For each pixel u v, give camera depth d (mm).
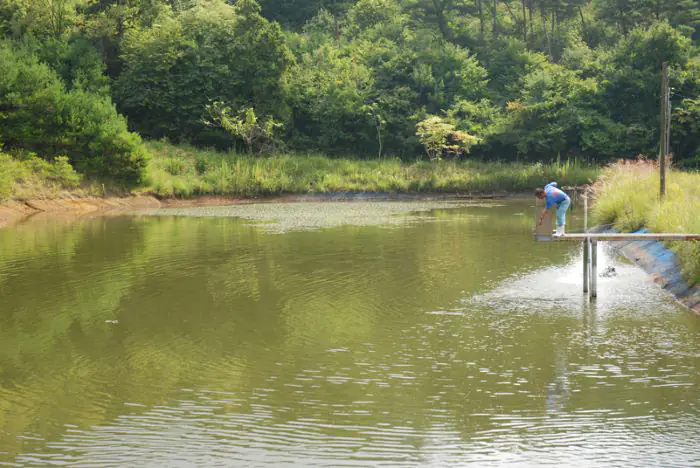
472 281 17266
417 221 32156
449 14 80812
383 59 63906
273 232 27766
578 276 17828
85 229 29219
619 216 24234
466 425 8586
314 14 87312
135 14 59875
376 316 13883
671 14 76750
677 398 9336
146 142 51500
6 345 12148
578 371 10461
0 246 23734
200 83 56031
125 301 15344
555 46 80562
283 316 13945
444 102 60938
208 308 14656
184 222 32219
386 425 8617
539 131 57688
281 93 57500
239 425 8664
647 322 13219
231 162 49688
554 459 7680
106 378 10422
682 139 56000
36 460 7777
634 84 57812
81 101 44906
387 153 59312
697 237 14641
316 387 9938
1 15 55688
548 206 15375
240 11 58688
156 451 7977
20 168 39062
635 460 7637
